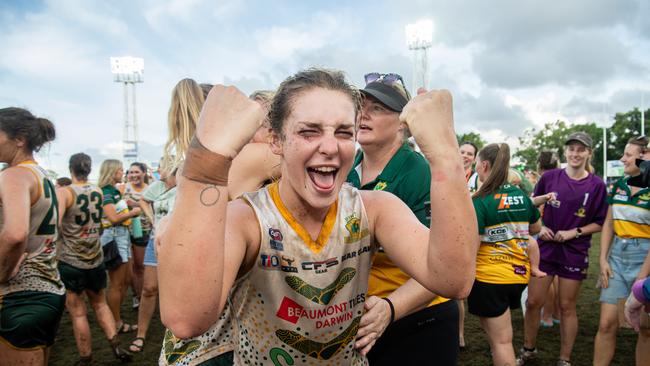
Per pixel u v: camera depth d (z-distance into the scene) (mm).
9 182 2268
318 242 1087
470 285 977
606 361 3197
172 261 823
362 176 2135
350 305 1164
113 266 4727
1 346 2301
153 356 4016
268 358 1152
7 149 2363
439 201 921
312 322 1107
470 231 928
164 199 3316
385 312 1425
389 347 1774
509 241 2910
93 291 3848
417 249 1048
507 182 3006
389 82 1995
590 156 4027
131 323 5086
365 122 1930
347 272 1133
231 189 1472
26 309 2322
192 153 846
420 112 927
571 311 3541
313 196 1013
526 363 3707
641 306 2182
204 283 821
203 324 855
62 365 3842
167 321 836
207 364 1384
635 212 3201
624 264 3197
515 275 2895
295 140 1000
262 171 1468
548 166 4957
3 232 2178
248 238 1038
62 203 3502
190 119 2092
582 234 3543
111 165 4996
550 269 3602
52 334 2506
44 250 2436
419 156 1929
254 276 1088
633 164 3287
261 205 1091
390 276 1741
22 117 2418
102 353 4121
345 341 1194
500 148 3027
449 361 1854
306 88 1010
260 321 1127
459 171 926
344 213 1125
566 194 3762
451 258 930
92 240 3744
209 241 826
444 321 1847
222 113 864
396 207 1173
